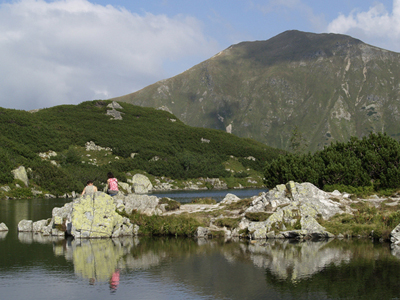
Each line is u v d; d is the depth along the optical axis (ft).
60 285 52.39
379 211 97.55
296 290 50.01
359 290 49.78
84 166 424.05
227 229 95.45
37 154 390.63
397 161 139.44
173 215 100.73
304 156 162.09
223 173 522.88
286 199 98.78
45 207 179.01
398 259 65.92
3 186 278.87
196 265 63.41
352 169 139.74
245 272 58.90
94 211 91.97
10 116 488.02
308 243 82.53
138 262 65.67
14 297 47.29
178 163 513.04
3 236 93.35
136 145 544.21
